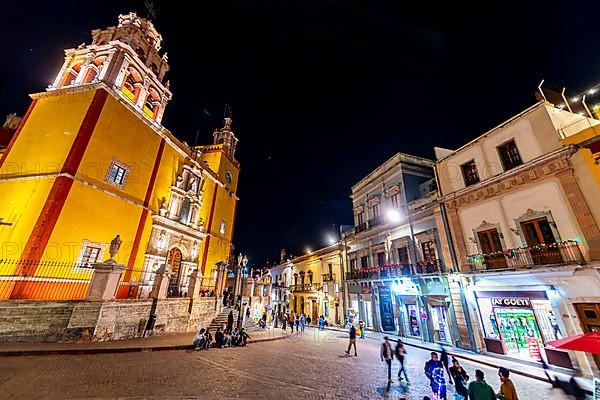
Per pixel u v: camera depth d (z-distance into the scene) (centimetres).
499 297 1384
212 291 2405
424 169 2358
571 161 1210
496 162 1523
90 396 621
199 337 1259
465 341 1507
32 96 1734
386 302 2205
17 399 576
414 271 1927
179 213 2131
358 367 1110
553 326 1191
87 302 1159
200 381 792
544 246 1221
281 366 1051
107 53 1855
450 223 1731
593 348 585
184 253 2188
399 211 2189
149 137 1936
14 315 1027
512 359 1255
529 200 1343
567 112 1409
